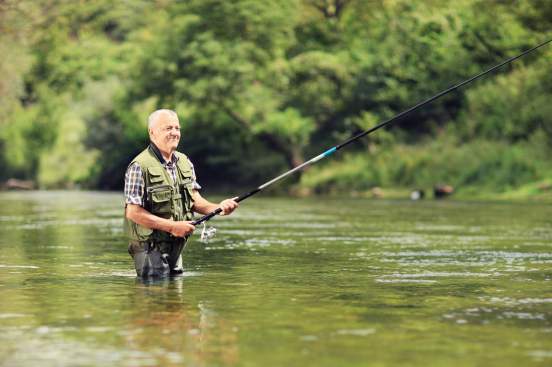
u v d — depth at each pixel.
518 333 10.24
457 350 9.32
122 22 94.19
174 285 14.39
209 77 78.38
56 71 90.94
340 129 79.88
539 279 15.20
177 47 79.12
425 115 74.00
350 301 12.62
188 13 79.81
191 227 15.48
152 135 15.89
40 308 11.95
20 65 75.19
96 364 8.66
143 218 15.52
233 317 11.26
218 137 87.75
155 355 9.05
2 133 105.62
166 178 15.77
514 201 49.72
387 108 75.94
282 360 8.83
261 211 39.84
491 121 64.06
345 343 9.66
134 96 82.81
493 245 21.86
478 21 66.12
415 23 72.81
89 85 100.12
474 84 67.75
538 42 61.16
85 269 16.75
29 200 56.00
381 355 9.07
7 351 9.23
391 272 16.27
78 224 30.48
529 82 60.91
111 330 10.36
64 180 102.12
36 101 105.56
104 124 98.69
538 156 57.75
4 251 20.45
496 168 59.62
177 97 80.31
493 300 12.74
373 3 79.75
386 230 27.23
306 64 78.00
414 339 9.88
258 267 17.09
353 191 69.56
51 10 88.81
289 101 81.56
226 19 79.38
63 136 103.19
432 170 64.69
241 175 86.62
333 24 84.25
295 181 79.88
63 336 10.01
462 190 59.34
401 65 73.62
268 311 11.72
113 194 71.88
